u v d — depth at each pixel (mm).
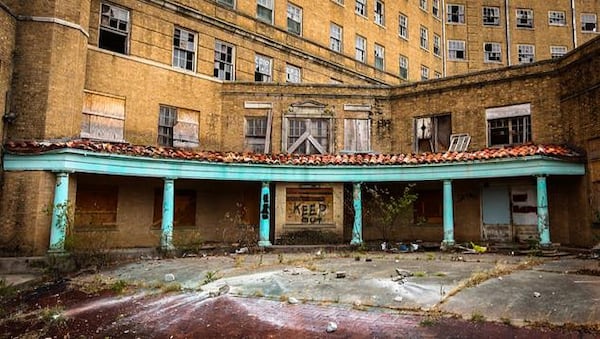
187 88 19062
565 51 37594
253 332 6859
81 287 10336
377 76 29234
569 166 15203
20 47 14078
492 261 12695
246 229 18547
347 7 27656
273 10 23297
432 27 35312
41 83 14102
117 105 16984
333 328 6734
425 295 8383
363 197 19406
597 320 6586
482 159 15914
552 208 16516
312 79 24734
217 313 7820
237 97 20109
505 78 18125
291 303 8180
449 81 19500
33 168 13297
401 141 20516
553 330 6348
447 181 16703
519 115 17719
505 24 37469
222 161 16406
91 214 16000
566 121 16422
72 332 7316
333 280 9859
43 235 13273
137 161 14930
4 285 10289
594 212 14836
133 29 17656
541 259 12906
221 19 20594
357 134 20469
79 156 13641
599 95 14750
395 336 6395
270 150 19859
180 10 18969
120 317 7953
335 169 17516
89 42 16453
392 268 11508
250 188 19375
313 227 17766
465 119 18984
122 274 11578
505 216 17703
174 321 7594
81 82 15438
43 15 14336
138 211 17094
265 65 22500
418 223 19453
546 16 37906
